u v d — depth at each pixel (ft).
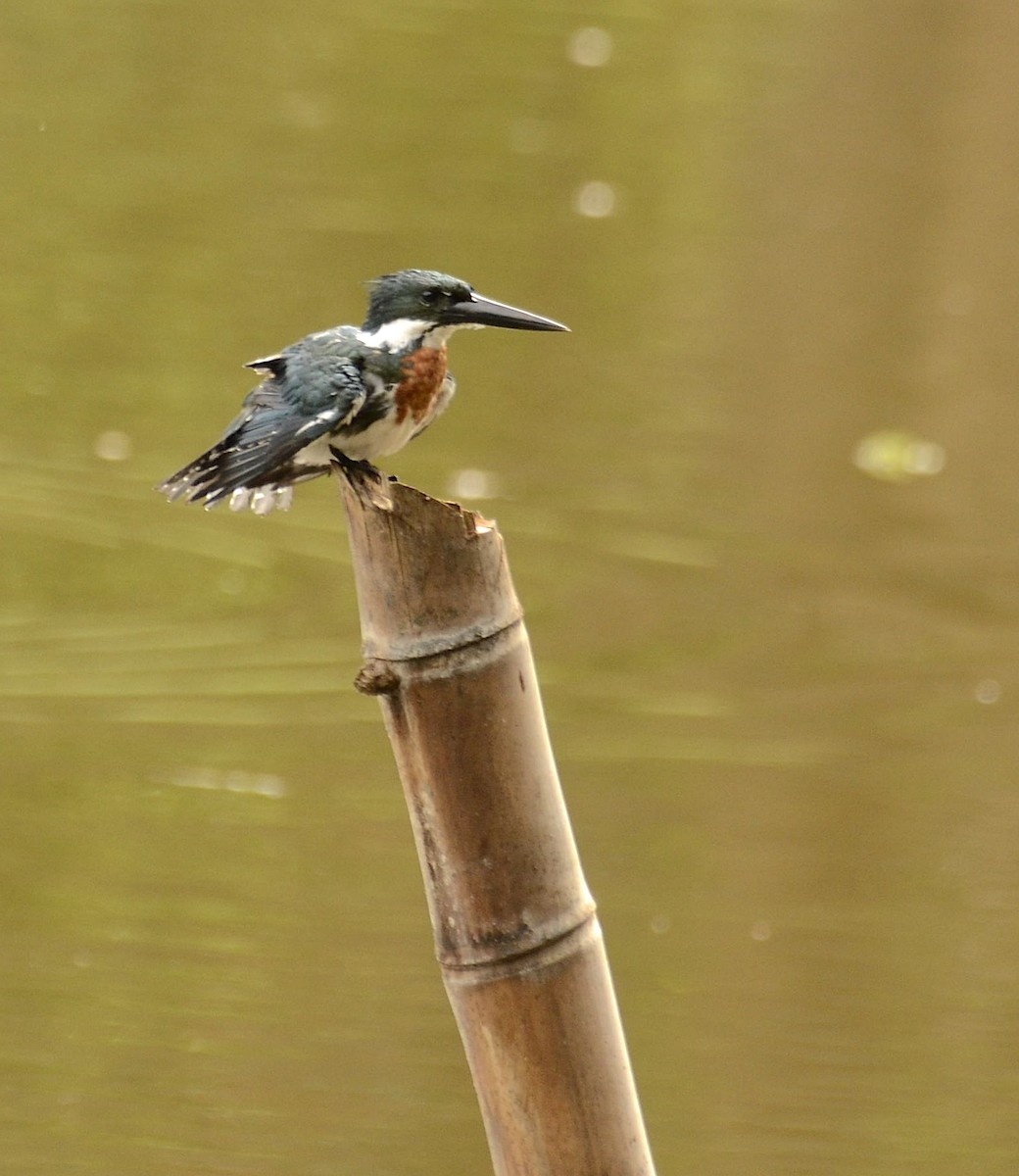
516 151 60.54
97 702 35.70
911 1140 25.11
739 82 65.10
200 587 40.19
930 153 61.77
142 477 44.14
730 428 47.93
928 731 36.04
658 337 51.34
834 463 46.98
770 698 37.32
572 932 13.65
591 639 39.17
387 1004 27.20
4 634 37.86
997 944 29.07
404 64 65.92
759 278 54.70
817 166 60.95
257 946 28.40
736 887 30.60
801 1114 25.48
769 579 41.93
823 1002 27.63
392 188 57.62
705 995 27.96
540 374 49.47
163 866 30.27
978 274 56.13
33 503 42.75
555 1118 13.74
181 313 50.78
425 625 13.33
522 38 68.18
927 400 50.26
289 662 37.52
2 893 29.40
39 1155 24.17
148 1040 26.22
